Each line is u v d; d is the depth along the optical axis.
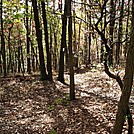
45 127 9.66
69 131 9.01
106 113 10.27
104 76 17.62
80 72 22.08
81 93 14.05
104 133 8.50
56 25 26.59
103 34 6.69
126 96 5.31
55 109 11.58
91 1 7.38
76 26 37.59
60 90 15.03
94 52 38.00
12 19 20.72
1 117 11.11
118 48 22.44
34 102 13.03
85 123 9.52
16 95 14.52
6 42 32.41
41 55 17.62
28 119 10.69
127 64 5.20
